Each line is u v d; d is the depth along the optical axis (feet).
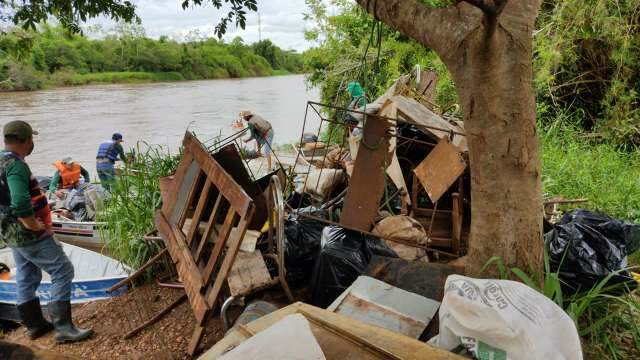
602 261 9.08
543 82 27.04
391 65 36.40
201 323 10.00
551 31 28.73
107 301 14.55
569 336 5.22
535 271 7.36
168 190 14.46
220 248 10.13
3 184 11.70
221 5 15.43
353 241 11.35
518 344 5.03
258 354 4.63
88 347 12.12
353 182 11.73
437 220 13.34
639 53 26.43
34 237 12.10
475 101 7.07
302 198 15.02
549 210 13.84
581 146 23.65
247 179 13.93
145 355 11.28
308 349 4.69
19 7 15.93
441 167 11.46
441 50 7.27
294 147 37.63
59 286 12.54
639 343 7.95
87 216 23.54
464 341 5.46
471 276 7.77
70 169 26.58
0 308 14.94
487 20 6.15
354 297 8.72
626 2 26.35
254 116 29.48
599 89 28.66
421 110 13.65
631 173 19.83
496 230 7.32
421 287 8.79
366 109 14.82
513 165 7.06
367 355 5.18
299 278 12.49
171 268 15.52
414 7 7.47
